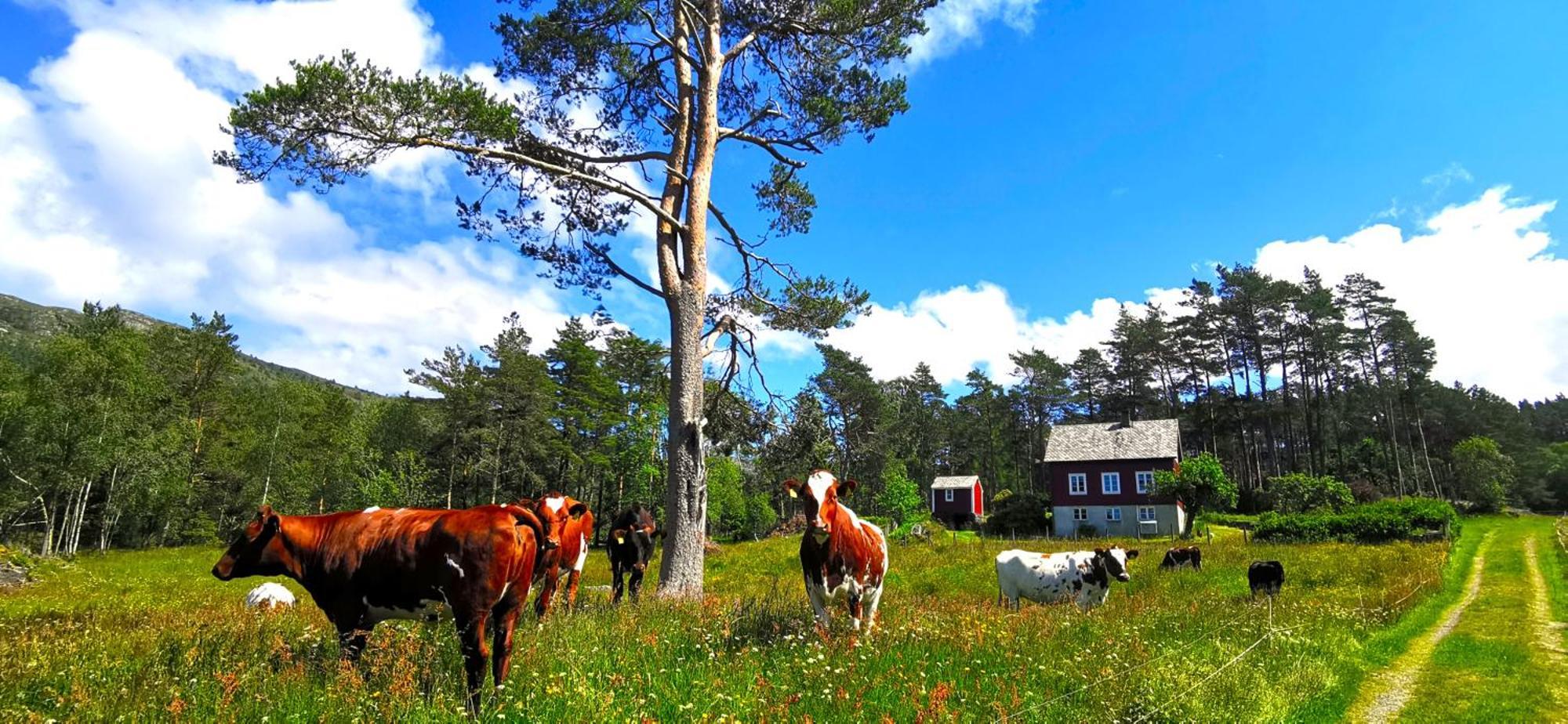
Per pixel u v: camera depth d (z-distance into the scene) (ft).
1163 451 177.06
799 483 28.58
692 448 46.47
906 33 55.21
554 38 51.62
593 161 50.11
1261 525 120.67
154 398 161.07
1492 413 293.64
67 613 37.55
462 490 186.39
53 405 134.62
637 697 17.08
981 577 67.67
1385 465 242.17
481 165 48.19
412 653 20.01
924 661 22.49
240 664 18.74
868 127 54.85
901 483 162.09
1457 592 60.13
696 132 51.26
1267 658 27.73
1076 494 183.01
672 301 48.98
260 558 19.75
